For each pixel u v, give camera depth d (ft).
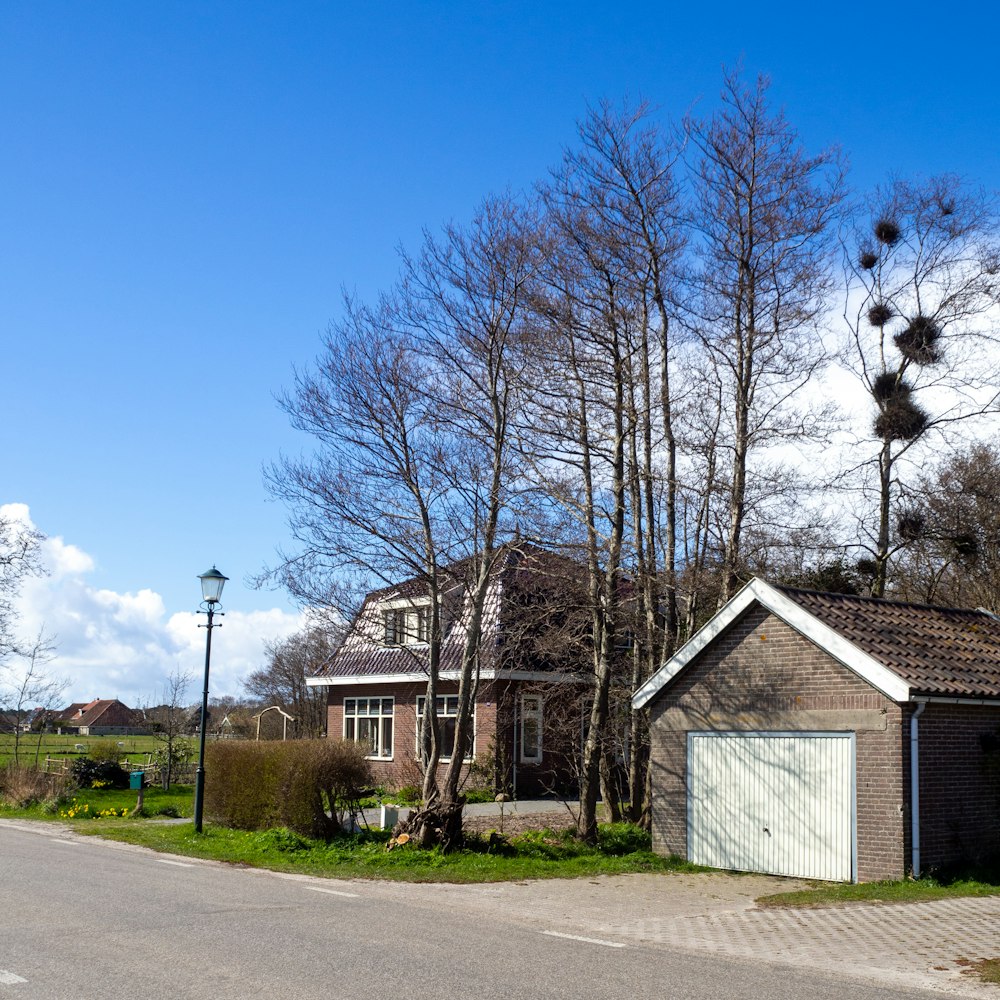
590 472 68.18
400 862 55.11
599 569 66.23
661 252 71.61
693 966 31.42
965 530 91.91
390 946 32.89
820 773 53.26
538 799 96.07
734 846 56.70
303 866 54.19
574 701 79.15
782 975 30.40
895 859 49.52
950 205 91.97
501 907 43.14
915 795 50.01
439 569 66.08
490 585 81.00
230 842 62.90
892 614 59.82
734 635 58.29
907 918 40.42
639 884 51.34
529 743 97.86
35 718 113.19
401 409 65.05
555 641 69.05
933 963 32.32
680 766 60.08
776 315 72.18
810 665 54.34
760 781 56.03
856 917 40.91
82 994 25.89
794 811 54.19
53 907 38.99
